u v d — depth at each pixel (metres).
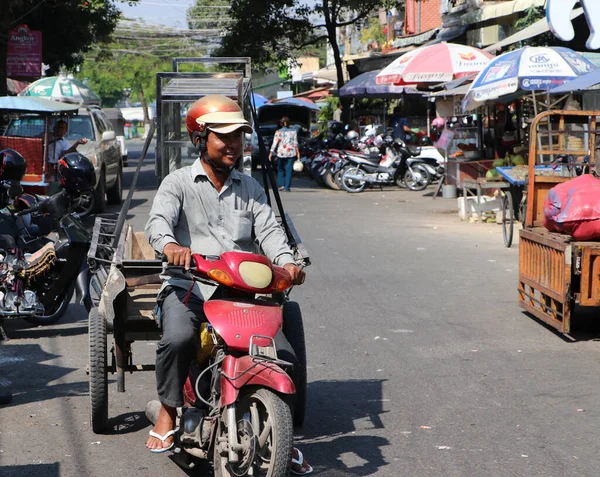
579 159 12.45
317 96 49.75
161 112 8.81
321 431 5.44
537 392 6.22
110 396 6.18
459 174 21.38
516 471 4.73
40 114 16.11
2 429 5.49
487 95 16.28
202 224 4.66
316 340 7.82
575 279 7.78
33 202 9.26
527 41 21.33
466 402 6.01
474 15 28.88
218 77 8.88
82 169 8.12
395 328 8.27
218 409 4.07
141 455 5.02
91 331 5.29
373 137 27.17
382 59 36.16
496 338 7.88
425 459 4.93
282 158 24.22
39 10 30.94
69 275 8.16
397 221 16.98
